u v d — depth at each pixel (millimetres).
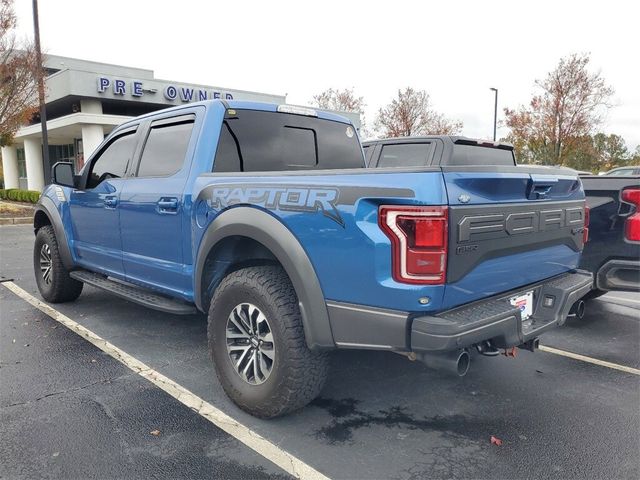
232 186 3105
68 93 22625
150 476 2482
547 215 2947
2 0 16703
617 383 3676
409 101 30047
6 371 3744
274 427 2961
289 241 2723
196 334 4633
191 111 3719
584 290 3279
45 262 5676
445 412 3189
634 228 4406
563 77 20500
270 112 3979
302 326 2787
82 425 2955
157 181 3795
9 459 2605
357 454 2697
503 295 2816
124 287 4340
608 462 2641
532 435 2918
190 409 3166
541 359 4148
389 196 2340
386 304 2400
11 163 34625
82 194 4793
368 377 3717
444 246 2277
